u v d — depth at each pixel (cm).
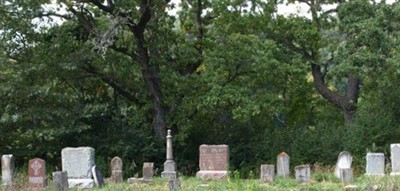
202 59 3512
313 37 3644
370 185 2011
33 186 2359
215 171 2730
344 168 2369
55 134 3102
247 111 3183
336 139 3444
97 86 3566
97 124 3497
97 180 2388
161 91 3459
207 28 3581
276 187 2189
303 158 3431
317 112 4209
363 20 3288
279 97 3581
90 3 3281
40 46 3250
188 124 3422
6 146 3278
